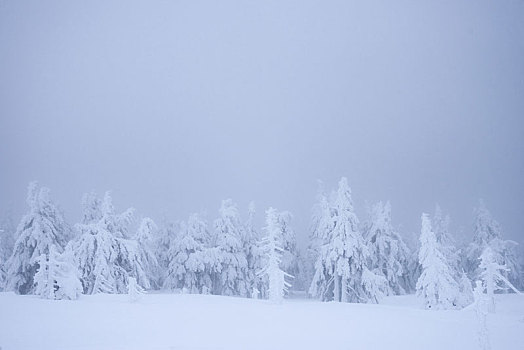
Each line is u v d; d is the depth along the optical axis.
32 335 16.73
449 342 17.03
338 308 28.27
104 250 41.28
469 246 53.75
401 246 51.44
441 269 32.19
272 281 32.44
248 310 25.83
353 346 15.96
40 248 41.75
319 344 16.22
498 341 17.59
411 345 16.33
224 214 51.38
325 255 43.59
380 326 20.69
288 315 23.91
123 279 41.91
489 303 28.14
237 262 49.19
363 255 43.03
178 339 16.69
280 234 51.38
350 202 43.91
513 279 51.81
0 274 43.59
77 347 14.81
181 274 48.25
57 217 45.00
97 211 47.38
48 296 28.00
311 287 43.66
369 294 43.25
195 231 50.25
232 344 15.97
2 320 19.77
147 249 45.97
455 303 31.64
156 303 27.86
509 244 53.19
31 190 44.03
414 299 44.34
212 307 26.59
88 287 40.84
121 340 16.30
